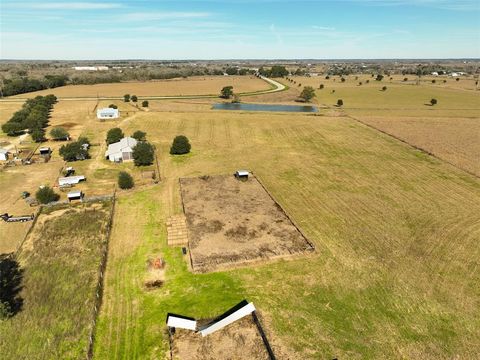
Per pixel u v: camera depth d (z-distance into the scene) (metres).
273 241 32.47
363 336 22.41
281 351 21.27
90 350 21.08
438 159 55.66
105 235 33.50
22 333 22.45
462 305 25.05
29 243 32.25
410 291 26.34
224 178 47.59
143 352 21.23
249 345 21.81
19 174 48.59
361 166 52.53
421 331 22.83
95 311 23.97
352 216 37.28
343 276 27.88
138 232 34.03
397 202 40.47
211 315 24.03
